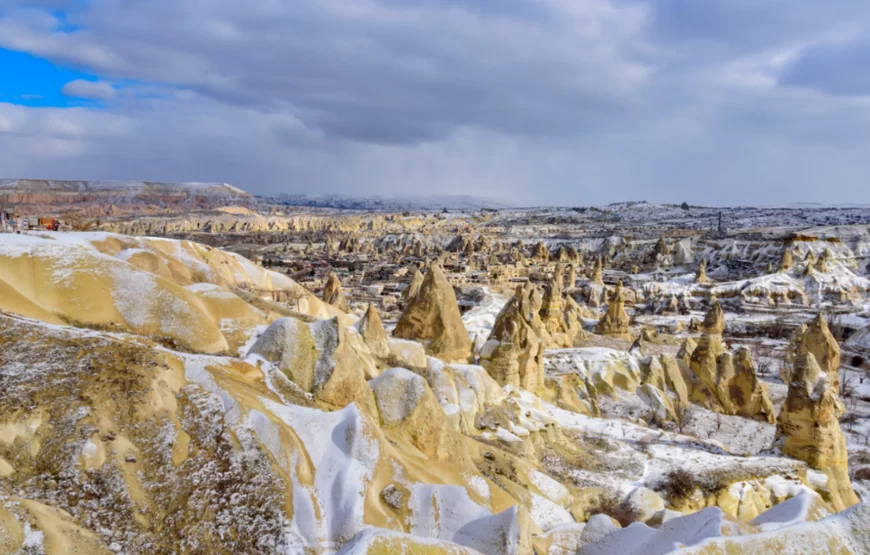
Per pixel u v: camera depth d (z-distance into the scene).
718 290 146.38
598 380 64.06
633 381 64.50
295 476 21.94
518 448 38.38
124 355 24.34
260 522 20.06
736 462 42.47
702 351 68.56
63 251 32.53
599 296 143.88
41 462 19.30
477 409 41.56
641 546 20.16
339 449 23.44
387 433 27.58
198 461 21.44
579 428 49.16
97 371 22.95
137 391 22.58
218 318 37.00
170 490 20.16
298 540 19.94
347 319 68.19
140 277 33.09
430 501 22.55
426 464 26.50
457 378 42.12
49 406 20.75
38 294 30.03
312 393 27.86
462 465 29.09
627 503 31.52
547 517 29.64
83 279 31.64
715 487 38.25
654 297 147.12
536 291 75.50
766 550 16.44
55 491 18.53
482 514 22.22
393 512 22.41
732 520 19.27
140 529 18.64
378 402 29.08
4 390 20.80
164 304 32.34
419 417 28.55
